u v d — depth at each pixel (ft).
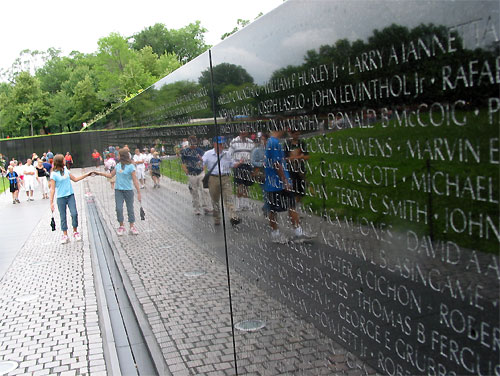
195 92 11.27
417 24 3.99
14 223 52.85
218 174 9.70
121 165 25.44
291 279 6.66
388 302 4.62
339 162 5.28
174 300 12.96
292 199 6.48
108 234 34.96
